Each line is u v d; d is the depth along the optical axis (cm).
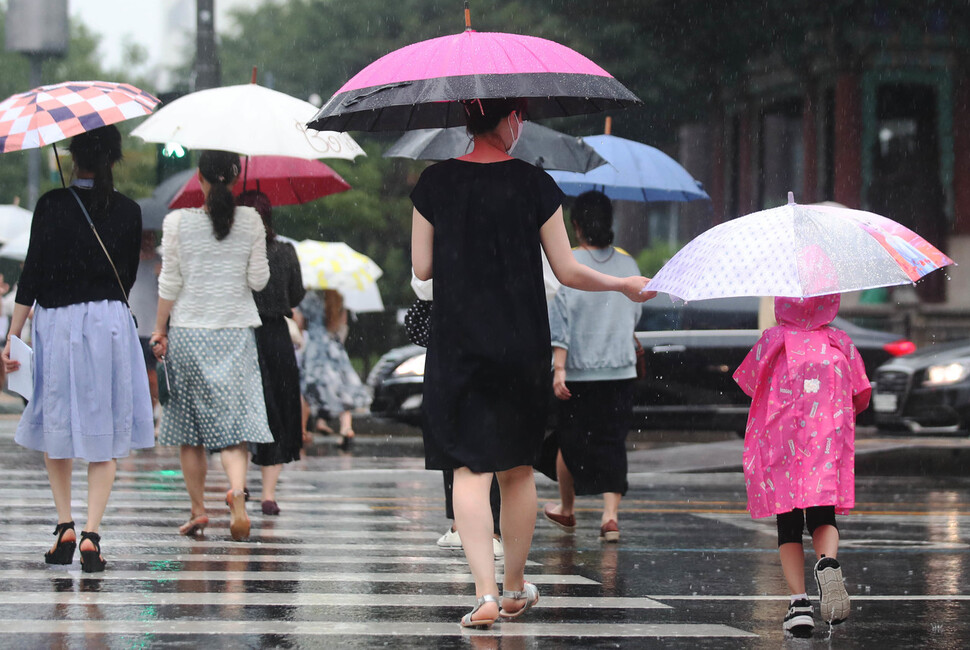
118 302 1625
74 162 1630
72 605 1378
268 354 2158
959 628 1366
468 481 1260
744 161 7381
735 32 6800
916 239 1327
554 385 1988
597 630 1306
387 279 6900
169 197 3791
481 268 1261
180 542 1858
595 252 2012
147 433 1638
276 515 2209
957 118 6712
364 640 1229
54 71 10875
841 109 6738
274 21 8488
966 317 6375
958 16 6606
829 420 1313
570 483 2058
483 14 7062
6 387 1623
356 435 4297
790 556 1339
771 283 1248
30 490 2436
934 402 3534
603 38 6869
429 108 1523
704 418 3606
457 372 1248
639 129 7356
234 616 1339
